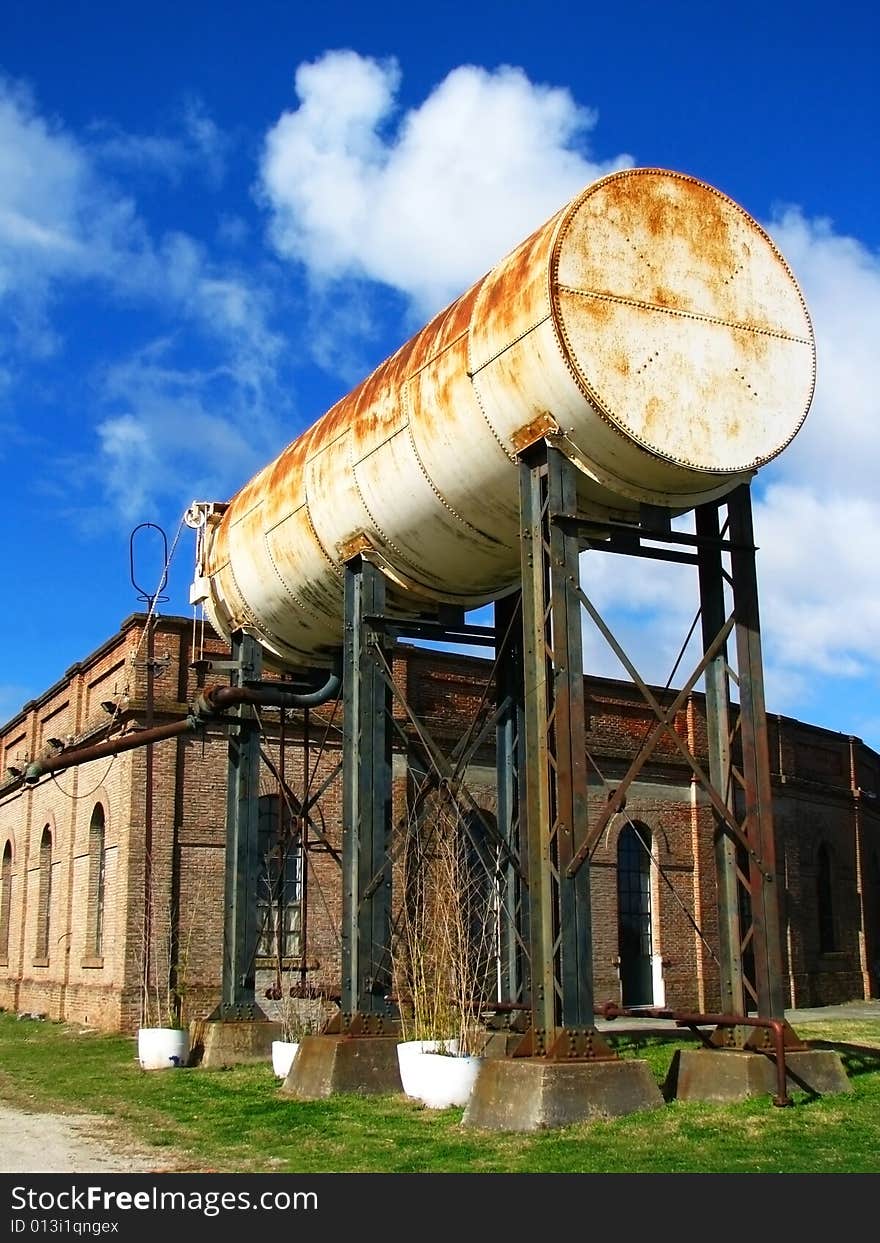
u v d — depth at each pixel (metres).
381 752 13.20
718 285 11.09
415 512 12.43
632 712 26.84
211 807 21.78
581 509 11.26
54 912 25.12
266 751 22.27
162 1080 14.41
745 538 11.59
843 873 32.62
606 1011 10.59
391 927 13.38
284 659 16.56
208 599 16.86
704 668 11.38
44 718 27.62
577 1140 9.04
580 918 10.04
